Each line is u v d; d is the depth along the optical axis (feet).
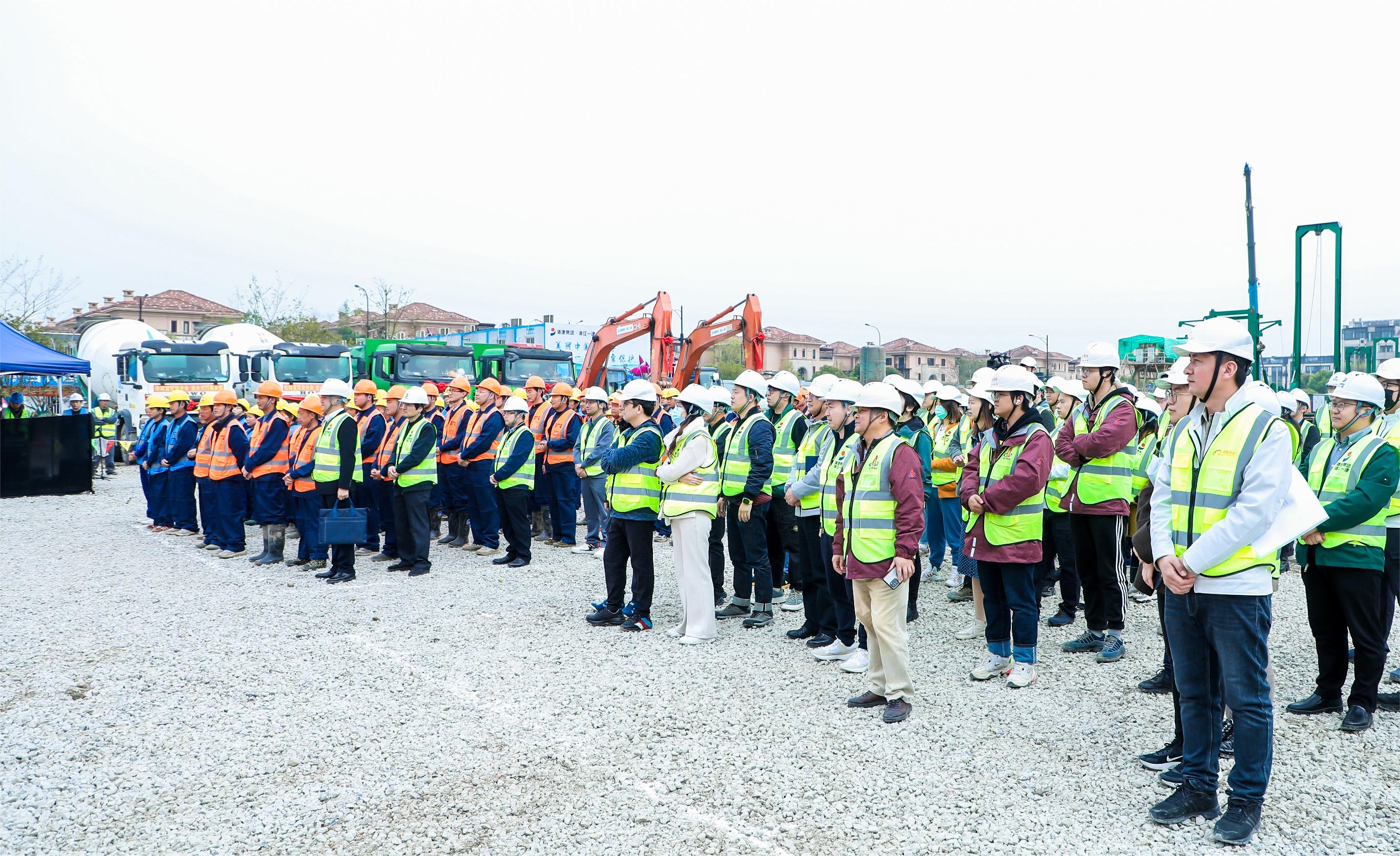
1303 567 17.01
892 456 17.11
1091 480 21.07
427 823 13.19
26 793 14.21
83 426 57.11
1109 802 13.70
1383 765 14.82
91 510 49.75
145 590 28.68
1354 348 62.95
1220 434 12.57
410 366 65.36
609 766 15.12
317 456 30.96
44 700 18.38
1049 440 18.60
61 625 24.29
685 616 23.09
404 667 20.56
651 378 63.41
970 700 18.26
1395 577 16.90
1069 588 23.99
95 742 16.22
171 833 12.96
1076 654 21.44
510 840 12.68
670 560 34.19
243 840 12.75
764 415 24.18
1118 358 21.58
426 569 31.40
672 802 13.80
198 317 247.29
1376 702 16.46
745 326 62.18
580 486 43.01
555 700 18.38
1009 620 19.53
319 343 185.06
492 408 36.17
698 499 22.74
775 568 27.89
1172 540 12.98
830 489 19.11
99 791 14.29
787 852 12.28
